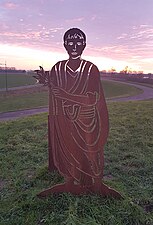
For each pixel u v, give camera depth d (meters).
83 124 3.57
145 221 3.17
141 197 3.65
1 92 32.59
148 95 30.83
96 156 3.60
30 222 3.14
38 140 6.60
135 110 11.72
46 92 32.56
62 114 3.60
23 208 3.42
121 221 3.13
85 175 3.63
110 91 37.22
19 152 5.62
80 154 3.61
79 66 3.55
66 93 3.57
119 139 6.53
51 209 3.37
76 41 3.52
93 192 3.65
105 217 3.18
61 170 3.67
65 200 3.49
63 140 3.62
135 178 4.30
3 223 3.13
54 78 3.61
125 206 3.38
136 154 5.48
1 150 5.83
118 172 4.62
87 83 3.54
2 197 3.76
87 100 3.54
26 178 4.38
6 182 4.29
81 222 3.04
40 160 5.21
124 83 53.88
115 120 8.99
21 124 8.76
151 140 6.52
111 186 3.98
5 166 4.91
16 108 19.44
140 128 7.73
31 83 47.72
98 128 3.56
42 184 4.12
